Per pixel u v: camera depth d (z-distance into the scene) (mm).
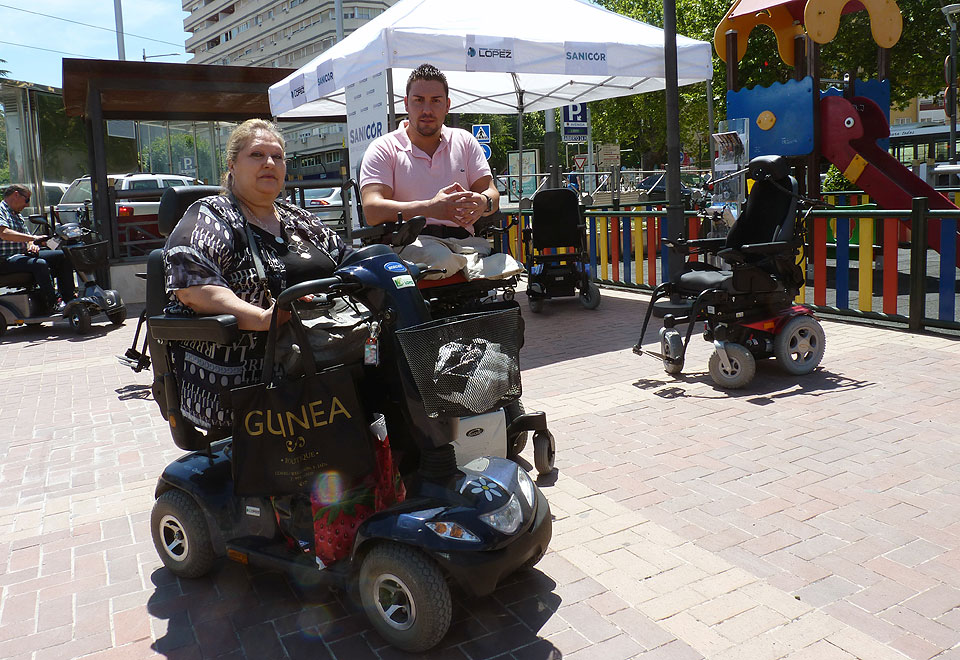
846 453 4238
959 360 5891
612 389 5758
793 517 3547
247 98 13422
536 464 4145
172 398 3082
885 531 3373
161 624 2986
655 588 3023
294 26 95500
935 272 10531
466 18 8148
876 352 6270
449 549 2543
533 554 2814
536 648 2684
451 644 2732
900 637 2639
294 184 13484
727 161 8883
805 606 2850
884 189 9578
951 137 18281
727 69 10422
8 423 5914
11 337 9727
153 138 17391
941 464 4027
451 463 2770
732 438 4566
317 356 2693
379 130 7520
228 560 3477
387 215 3990
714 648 2635
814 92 9516
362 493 2885
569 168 28938
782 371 5848
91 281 9938
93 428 5676
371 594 2713
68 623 3027
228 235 2885
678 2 24609
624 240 10211
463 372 2615
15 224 9773
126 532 3842
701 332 7504
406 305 2680
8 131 15172
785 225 5508
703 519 3580
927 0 18594
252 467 2744
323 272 3121
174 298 2988
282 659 2725
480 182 4453
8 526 3992
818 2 9258
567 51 8125
